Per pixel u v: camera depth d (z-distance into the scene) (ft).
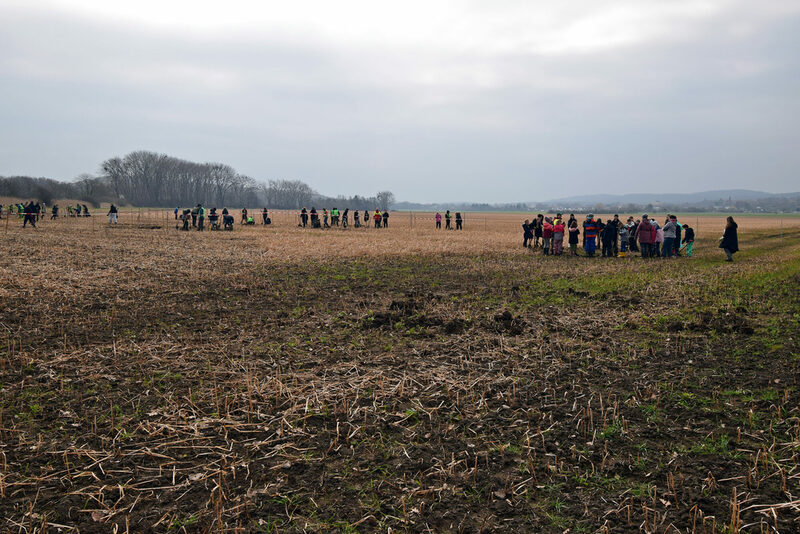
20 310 32.45
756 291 41.86
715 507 12.69
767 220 360.07
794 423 16.94
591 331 29.45
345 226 161.58
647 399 19.24
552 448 15.66
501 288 45.52
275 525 12.05
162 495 13.35
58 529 11.93
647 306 36.52
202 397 19.38
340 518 12.40
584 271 58.18
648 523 12.09
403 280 50.21
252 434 16.65
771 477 13.94
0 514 12.37
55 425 16.96
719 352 24.86
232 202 508.53
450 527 12.11
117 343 25.95
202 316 32.81
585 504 12.87
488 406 18.80
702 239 120.67
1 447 15.44
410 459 15.08
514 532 11.87
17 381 20.63
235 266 57.36
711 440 15.99
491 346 26.35
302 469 14.55
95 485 13.67
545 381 21.27
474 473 14.14
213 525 12.06
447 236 119.75
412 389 20.38
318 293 42.11
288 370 22.56
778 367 22.41
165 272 50.52
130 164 440.04
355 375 21.98
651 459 14.98
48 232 101.96
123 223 151.02
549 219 88.43
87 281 43.37
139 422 17.21
